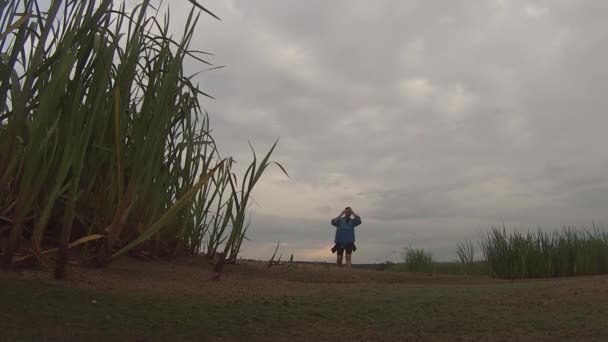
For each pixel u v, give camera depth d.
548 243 8.34
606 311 2.52
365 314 2.40
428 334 2.10
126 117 3.21
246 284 3.31
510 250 8.14
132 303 2.17
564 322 2.31
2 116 2.27
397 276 6.35
